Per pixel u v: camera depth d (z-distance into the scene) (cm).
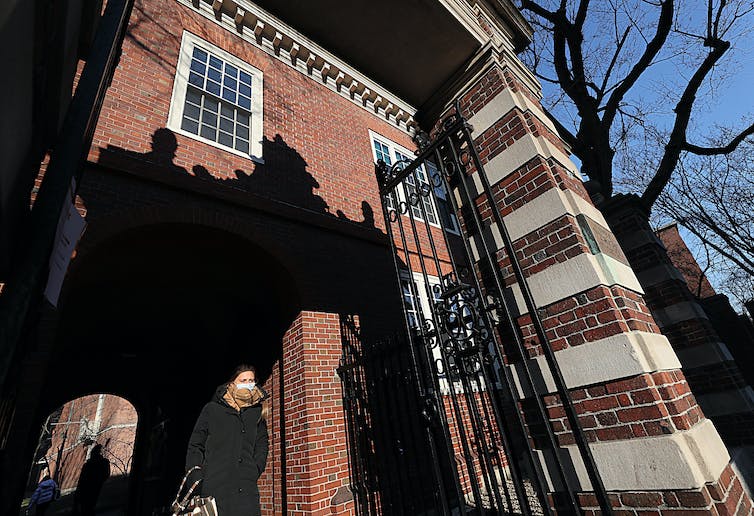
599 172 800
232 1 656
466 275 307
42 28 107
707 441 211
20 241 105
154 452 951
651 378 209
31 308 102
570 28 873
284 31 725
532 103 354
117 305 658
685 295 541
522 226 285
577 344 237
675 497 185
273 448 524
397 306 655
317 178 664
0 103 84
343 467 455
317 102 764
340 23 409
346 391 482
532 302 242
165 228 450
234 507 269
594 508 211
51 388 883
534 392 226
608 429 215
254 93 648
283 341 553
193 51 600
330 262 592
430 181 316
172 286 617
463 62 389
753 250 940
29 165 119
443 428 256
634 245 583
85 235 379
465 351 257
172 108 524
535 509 445
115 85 475
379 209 753
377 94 882
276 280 568
